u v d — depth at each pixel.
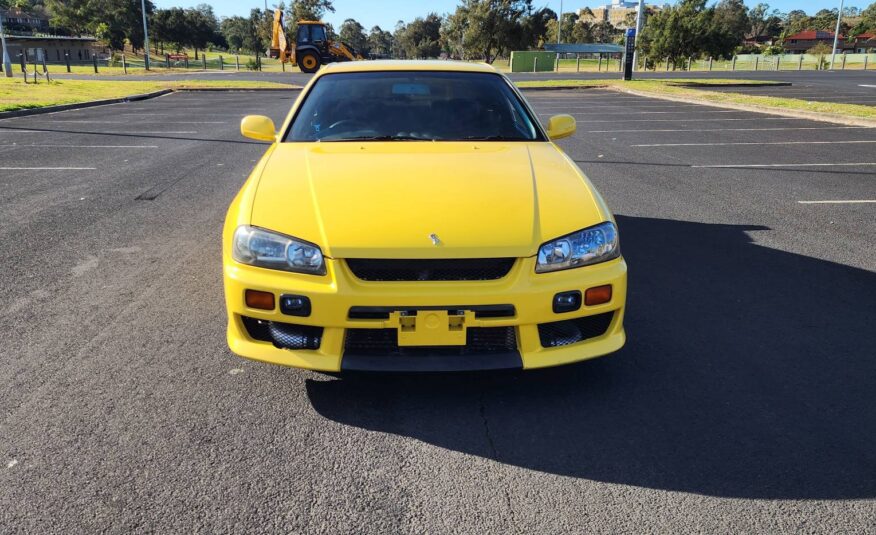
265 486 2.33
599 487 2.33
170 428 2.69
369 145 3.55
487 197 2.86
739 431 2.67
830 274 4.59
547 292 2.64
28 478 2.36
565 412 2.83
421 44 96.00
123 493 2.28
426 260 2.60
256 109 17.75
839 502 2.24
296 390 3.00
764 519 2.16
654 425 2.72
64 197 6.95
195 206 6.55
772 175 8.25
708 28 43.75
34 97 19.50
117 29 76.88
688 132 12.67
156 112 16.97
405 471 2.42
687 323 3.76
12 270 4.64
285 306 2.63
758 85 27.06
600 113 16.77
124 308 3.96
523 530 2.12
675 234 5.62
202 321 3.78
